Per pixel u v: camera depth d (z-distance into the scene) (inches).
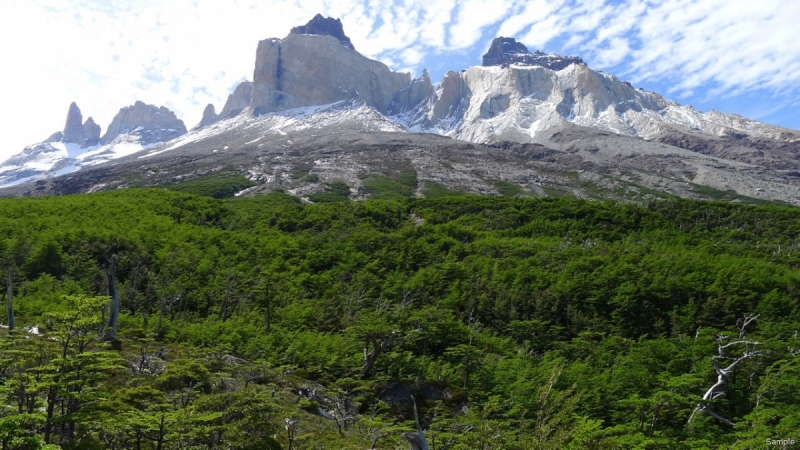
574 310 2516.0
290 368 1624.0
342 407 1457.9
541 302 2556.6
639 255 3149.6
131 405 855.1
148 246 3171.8
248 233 3954.2
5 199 4313.5
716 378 1606.8
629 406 1371.8
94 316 816.3
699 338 1996.8
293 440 972.6
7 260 2682.1
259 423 873.5
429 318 2107.5
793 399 1477.6
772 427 1120.8
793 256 3393.2
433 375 1723.7
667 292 2573.8
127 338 1742.1
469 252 3400.6
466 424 1216.8
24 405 852.6
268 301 2369.6
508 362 1813.5
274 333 2101.4
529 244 3494.1
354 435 1249.4
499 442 858.8
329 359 1790.1
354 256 3297.2
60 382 721.6
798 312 2395.4
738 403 1510.8
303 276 2979.8
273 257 3312.0
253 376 1453.0
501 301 2578.7
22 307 2134.6
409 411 1525.6
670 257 3105.3
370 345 1925.4
